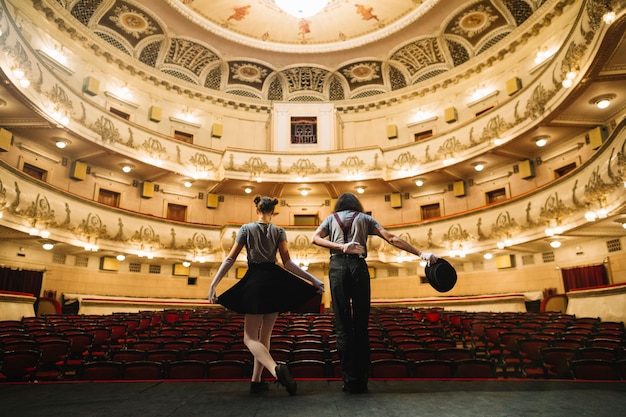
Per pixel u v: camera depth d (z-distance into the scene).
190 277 18.67
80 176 16.80
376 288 19.42
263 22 20.19
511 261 16.53
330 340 7.33
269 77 22.81
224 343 6.45
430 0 18.16
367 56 21.67
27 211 12.22
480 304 15.94
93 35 17.48
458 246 16.27
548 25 16.70
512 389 2.47
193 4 18.84
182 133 20.70
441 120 20.31
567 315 10.78
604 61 10.25
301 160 19.97
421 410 1.95
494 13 18.34
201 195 20.67
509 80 17.83
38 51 15.58
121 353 5.19
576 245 14.75
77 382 2.84
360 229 2.87
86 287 16.16
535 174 16.81
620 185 9.74
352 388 2.47
